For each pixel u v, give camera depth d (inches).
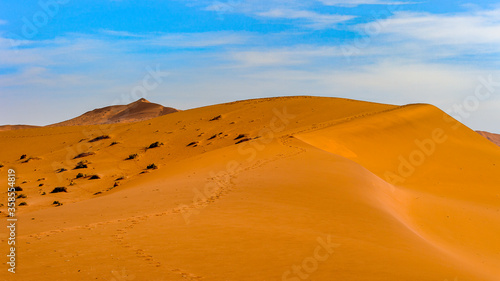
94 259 521.0
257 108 3882.9
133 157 2728.8
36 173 2456.9
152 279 455.5
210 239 624.1
